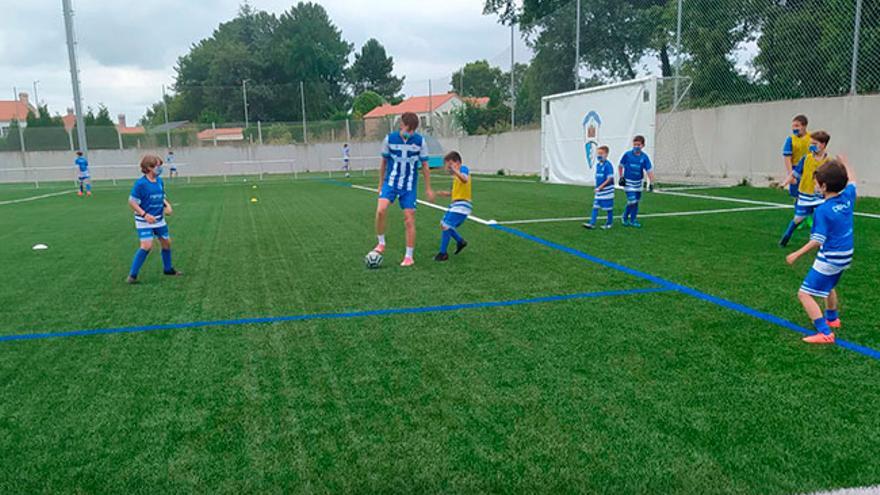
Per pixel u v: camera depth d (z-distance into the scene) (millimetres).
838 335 3979
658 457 2541
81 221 11789
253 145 33156
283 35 62500
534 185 18031
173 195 18141
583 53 18578
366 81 75250
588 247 7406
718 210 10477
